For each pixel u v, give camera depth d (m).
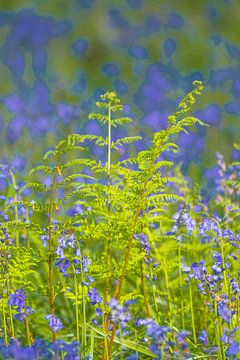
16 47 22.23
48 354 5.83
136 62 18.56
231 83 15.18
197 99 14.62
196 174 10.63
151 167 6.13
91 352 6.05
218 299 5.87
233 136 12.37
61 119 11.93
